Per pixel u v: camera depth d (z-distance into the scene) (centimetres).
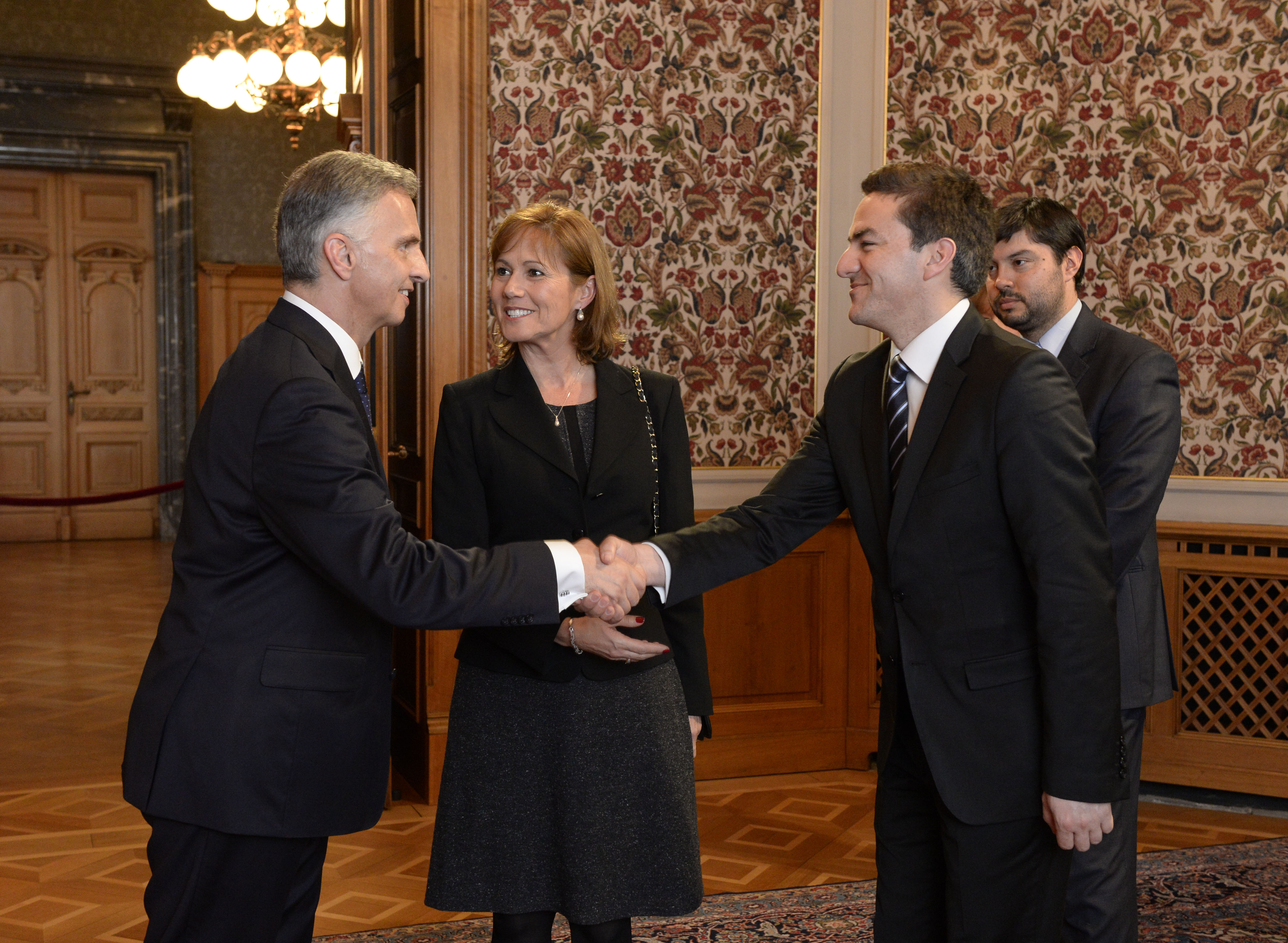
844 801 399
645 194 416
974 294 176
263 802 159
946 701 167
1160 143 409
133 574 872
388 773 178
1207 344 408
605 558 180
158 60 1021
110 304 1041
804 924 292
